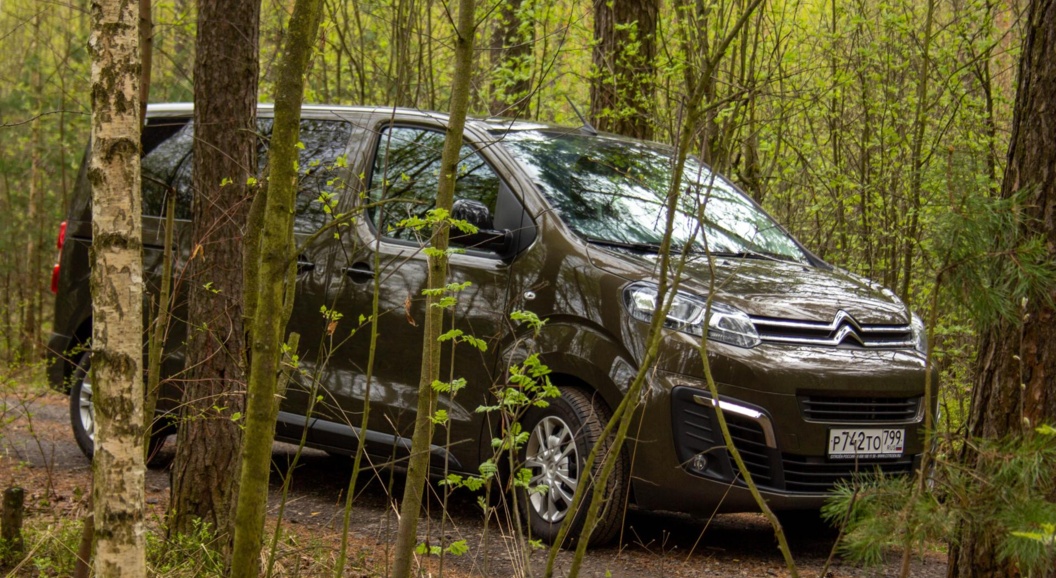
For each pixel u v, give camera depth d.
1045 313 3.74
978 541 3.66
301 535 5.76
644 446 5.59
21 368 7.30
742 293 5.83
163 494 6.81
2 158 20.47
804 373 5.57
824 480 5.68
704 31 10.19
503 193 6.44
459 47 3.88
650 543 5.91
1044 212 3.79
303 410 6.97
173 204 5.00
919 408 5.97
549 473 5.90
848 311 5.99
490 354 6.21
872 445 5.75
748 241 6.81
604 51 11.12
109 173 2.91
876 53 10.58
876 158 10.66
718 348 5.55
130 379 2.92
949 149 3.24
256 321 3.12
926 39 9.16
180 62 17.83
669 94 10.43
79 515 5.58
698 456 5.40
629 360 5.68
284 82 3.10
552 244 6.12
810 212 10.79
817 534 6.54
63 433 9.49
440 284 3.90
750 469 5.52
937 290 3.11
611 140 7.32
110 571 2.90
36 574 4.65
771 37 10.94
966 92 10.25
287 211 3.13
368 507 6.78
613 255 5.98
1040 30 3.88
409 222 3.91
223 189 5.16
